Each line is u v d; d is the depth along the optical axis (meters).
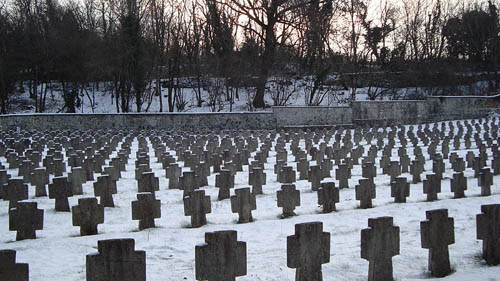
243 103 52.19
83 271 7.77
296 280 6.58
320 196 12.24
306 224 6.52
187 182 14.07
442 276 7.35
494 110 41.19
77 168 14.66
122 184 16.20
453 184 13.59
